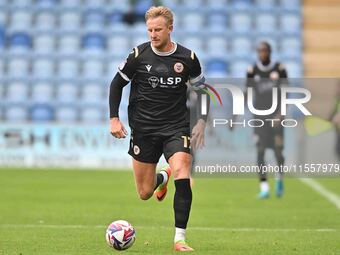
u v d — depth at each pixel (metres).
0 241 30.42
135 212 42.44
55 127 77.50
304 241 31.12
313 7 100.56
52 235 32.44
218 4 99.00
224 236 32.75
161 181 30.62
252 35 96.88
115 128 27.70
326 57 97.44
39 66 92.88
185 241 30.12
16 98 90.44
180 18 97.75
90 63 93.25
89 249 27.94
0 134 77.25
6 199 49.22
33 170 73.44
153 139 27.83
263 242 30.72
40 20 96.69
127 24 97.06
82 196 51.44
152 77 27.47
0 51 93.75
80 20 96.94
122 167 77.25
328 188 59.16
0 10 97.25
